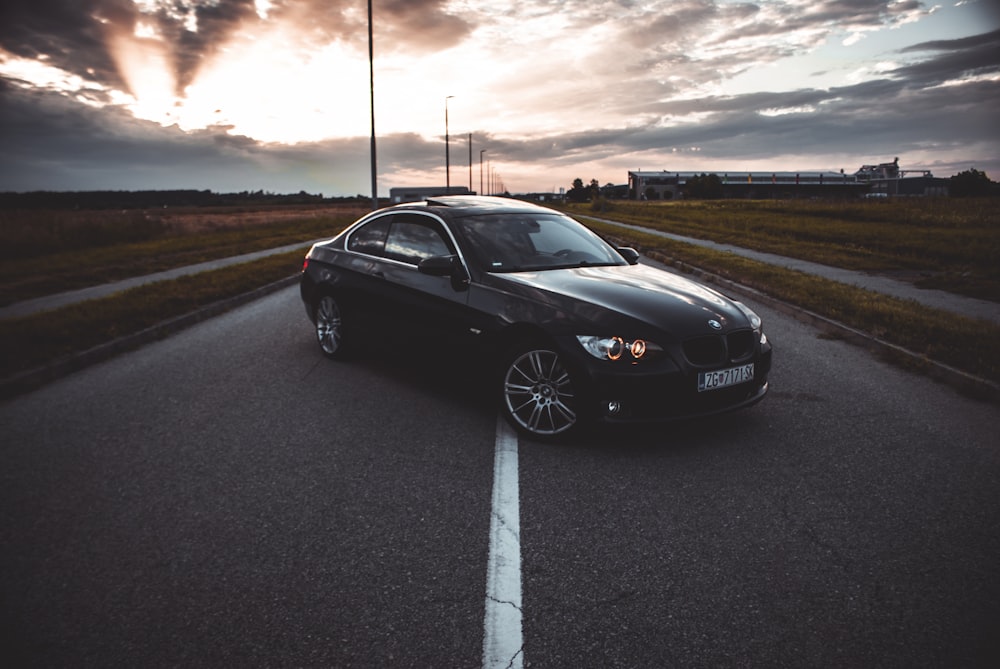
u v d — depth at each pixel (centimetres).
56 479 340
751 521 294
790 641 209
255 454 375
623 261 496
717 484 334
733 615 223
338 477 343
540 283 419
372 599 234
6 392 492
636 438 402
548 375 394
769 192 15888
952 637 211
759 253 1631
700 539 277
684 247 1705
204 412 452
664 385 361
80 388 515
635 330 365
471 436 405
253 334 729
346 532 284
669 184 16688
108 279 1216
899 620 220
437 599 233
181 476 344
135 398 486
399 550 268
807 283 1001
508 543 274
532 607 228
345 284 566
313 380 535
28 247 1755
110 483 336
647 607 228
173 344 678
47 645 208
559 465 359
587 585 242
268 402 475
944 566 255
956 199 4003
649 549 269
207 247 1975
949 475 345
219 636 212
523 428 401
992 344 595
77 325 687
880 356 609
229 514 301
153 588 241
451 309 451
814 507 307
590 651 204
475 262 454
